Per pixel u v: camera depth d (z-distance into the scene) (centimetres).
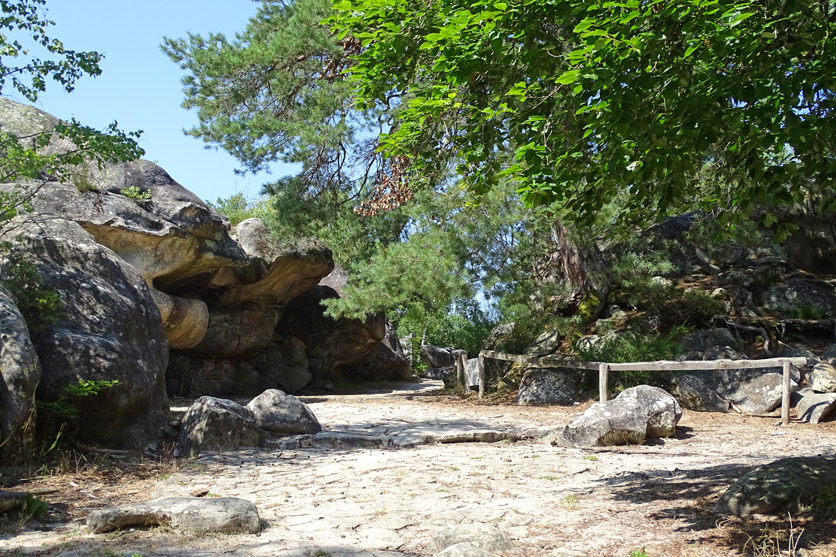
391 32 672
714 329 1867
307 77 2006
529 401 1708
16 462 852
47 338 972
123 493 772
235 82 1972
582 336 1905
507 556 545
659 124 566
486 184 725
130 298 1148
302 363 2312
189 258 1717
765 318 2020
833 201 627
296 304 2422
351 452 1049
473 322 2161
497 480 832
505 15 590
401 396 1959
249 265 1953
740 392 1537
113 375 992
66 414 923
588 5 551
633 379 1677
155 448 1037
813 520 578
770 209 2334
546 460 968
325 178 2177
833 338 1984
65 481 811
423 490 780
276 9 2053
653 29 559
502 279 1825
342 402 1794
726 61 593
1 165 1000
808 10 548
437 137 818
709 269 2330
